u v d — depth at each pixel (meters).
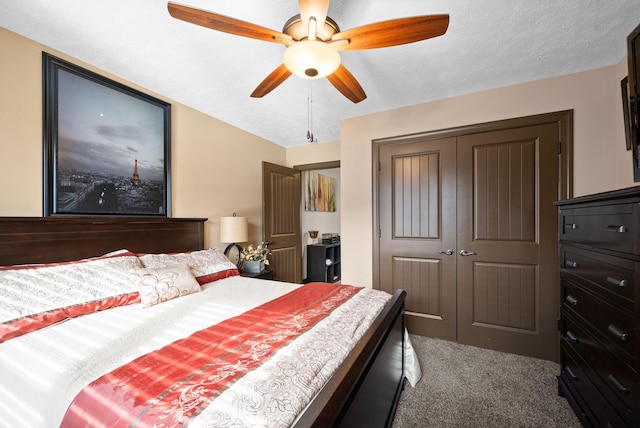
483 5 1.48
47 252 1.75
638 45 1.36
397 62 2.03
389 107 2.87
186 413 0.68
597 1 1.45
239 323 1.33
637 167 1.39
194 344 1.09
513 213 2.44
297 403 0.74
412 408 1.70
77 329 1.28
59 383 0.88
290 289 2.04
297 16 1.31
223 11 1.53
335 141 4.05
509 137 2.45
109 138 2.14
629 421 1.08
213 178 3.08
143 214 2.36
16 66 1.70
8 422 0.95
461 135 2.63
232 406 0.71
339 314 1.46
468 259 2.61
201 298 1.80
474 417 1.62
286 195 4.04
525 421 1.59
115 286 1.65
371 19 1.58
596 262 1.33
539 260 2.35
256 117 3.12
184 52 1.89
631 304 1.07
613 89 2.10
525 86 2.37
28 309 1.29
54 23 1.61
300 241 4.32
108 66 2.06
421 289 2.81
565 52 1.92
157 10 1.51
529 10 1.51
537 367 2.18
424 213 2.79
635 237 1.04
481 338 2.54
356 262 3.11
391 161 2.94
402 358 1.90
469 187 2.60
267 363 0.93
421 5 1.48
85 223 1.93
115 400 0.76
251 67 2.08
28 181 1.74
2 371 1.01
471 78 2.29
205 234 2.97
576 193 2.21
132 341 1.16
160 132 2.52
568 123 2.23
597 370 1.33
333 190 5.98
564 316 1.72
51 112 1.83
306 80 2.28
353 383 0.90
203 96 2.57
